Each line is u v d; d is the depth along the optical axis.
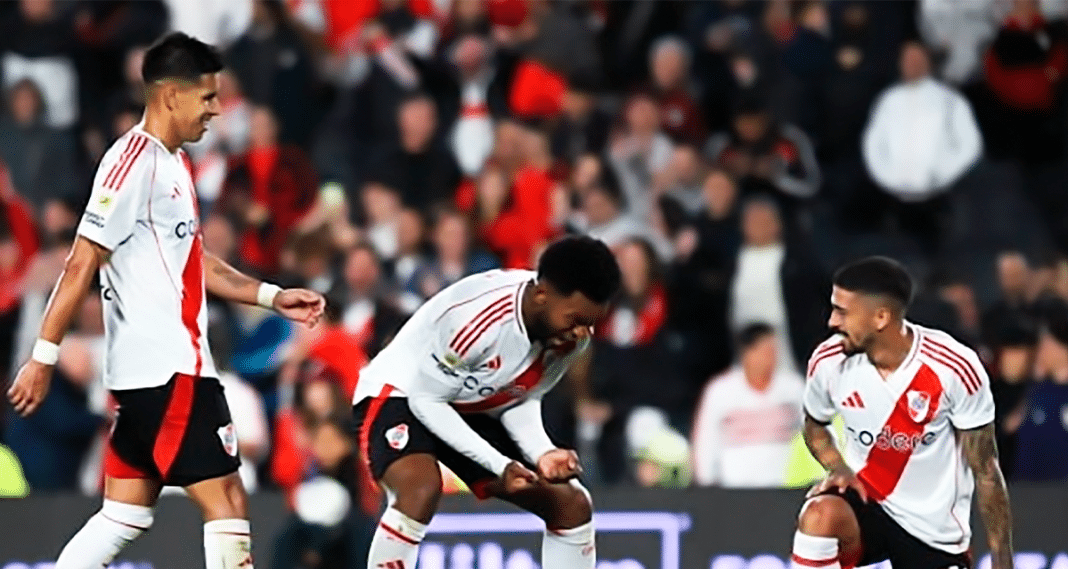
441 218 48.28
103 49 56.81
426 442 28.17
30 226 49.69
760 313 48.50
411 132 52.03
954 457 29.55
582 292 26.89
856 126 54.19
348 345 42.16
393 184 52.00
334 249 47.44
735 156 52.84
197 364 27.44
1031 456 40.47
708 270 49.19
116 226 26.91
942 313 47.12
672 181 51.81
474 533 35.06
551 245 27.30
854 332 28.86
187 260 27.55
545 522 28.81
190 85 27.28
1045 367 41.72
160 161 27.25
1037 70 55.25
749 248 49.12
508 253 49.31
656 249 48.16
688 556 35.16
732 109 54.34
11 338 48.75
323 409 37.88
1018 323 41.59
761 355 43.19
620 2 56.97
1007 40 55.31
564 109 53.50
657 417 44.19
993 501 29.25
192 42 27.44
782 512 35.12
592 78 54.69
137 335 27.19
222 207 50.16
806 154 53.09
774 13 55.53
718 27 55.31
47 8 56.81
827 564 29.69
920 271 51.84
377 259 46.31
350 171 53.16
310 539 35.47
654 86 54.44
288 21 55.50
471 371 27.66
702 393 46.22
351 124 53.81
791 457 41.88
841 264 51.78
